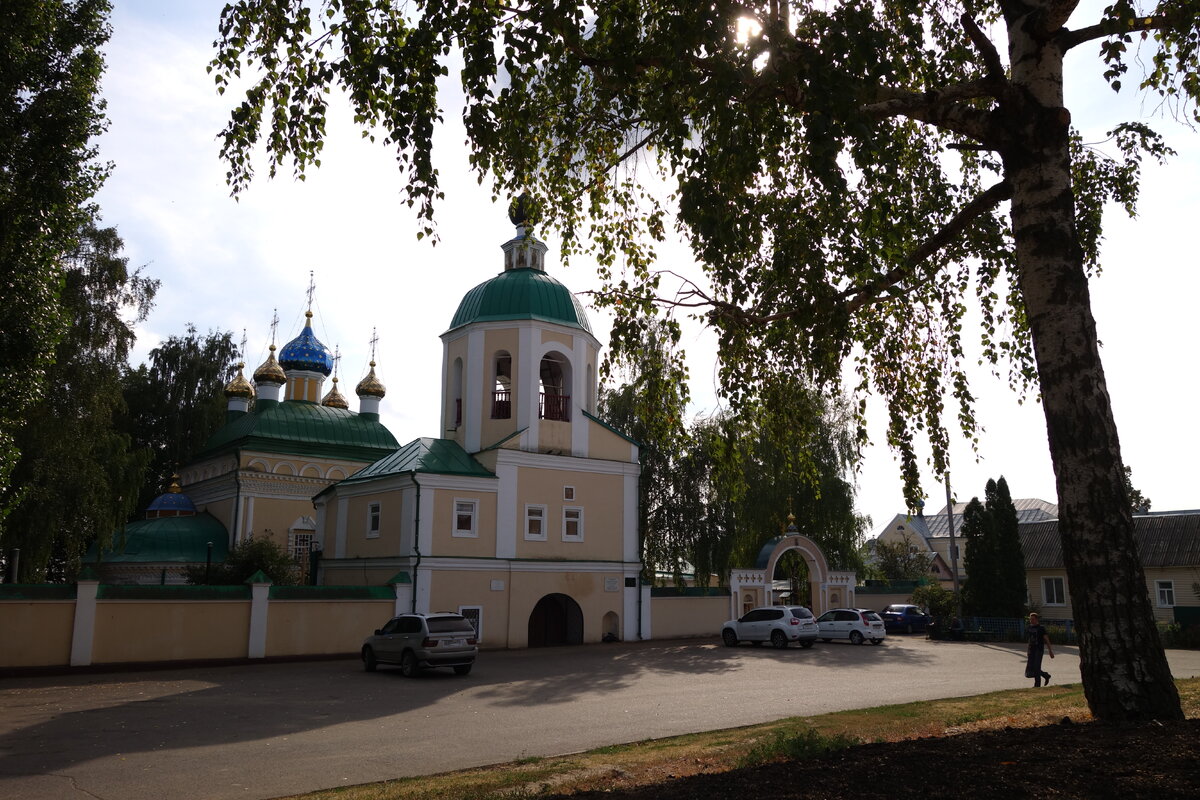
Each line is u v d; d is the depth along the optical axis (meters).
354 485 33.56
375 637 22.86
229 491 41.69
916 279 11.12
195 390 47.59
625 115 8.61
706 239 7.61
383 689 18.98
